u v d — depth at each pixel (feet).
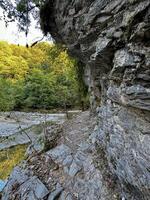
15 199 22.80
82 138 27.20
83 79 38.42
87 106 44.83
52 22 24.62
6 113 84.28
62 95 57.06
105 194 16.21
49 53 41.65
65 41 24.98
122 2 11.39
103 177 17.58
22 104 95.71
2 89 80.94
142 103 10.80
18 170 27.68
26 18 25.88
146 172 11.16
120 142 14.02
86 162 21.08
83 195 18.10
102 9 13.30
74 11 17.56
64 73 55.98
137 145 11.84
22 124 65.77
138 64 10.53
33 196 21.54
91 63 17.95
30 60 156.66
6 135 52.60
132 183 12.94
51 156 26.81
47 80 92.32
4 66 144.77
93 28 14.82
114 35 12.37
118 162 14.67
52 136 32.89
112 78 14.20
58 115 68.59
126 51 11.73
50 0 22.38
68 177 21.50
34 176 24.35
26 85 99.96
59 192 20.38
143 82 10.44
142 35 10.20
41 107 92.99
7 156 40.37
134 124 12.17
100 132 19.79
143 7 9.75
